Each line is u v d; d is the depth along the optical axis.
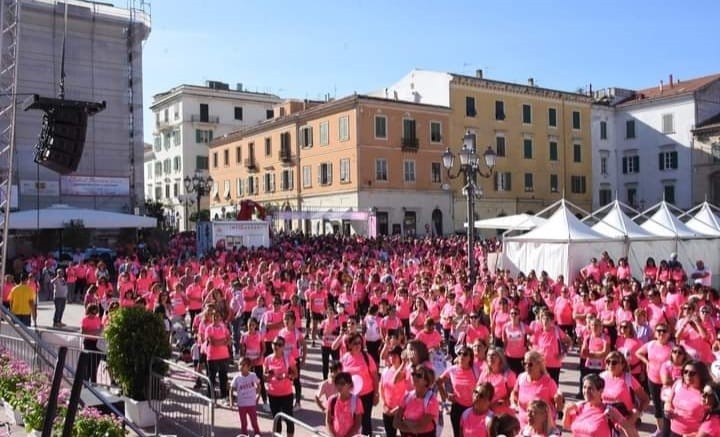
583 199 58.31
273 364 9.12
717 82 56.50
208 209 65.62
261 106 72.75
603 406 6.54
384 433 8.94
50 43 36.69
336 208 48.50
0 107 18.78
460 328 11.55
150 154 75.81
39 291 25.11
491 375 7.69
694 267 24.72
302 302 18.23
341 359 9.07
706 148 53.84
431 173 49.62
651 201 58.00
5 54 21.00
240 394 9.09
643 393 7.39
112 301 13.86
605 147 60.06
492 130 52.78
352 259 25.16
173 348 14.08
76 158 12.09
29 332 10.19
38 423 8.21
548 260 22.27
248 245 31.61
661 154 57.34
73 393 4.25
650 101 58.00
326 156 49.47
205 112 69.19
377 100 47.38
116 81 38.91
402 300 14.48
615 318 11.88
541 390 7.20
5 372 9.91
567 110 57.59
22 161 34.69
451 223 50.34
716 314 11.05
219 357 11.15
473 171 19.61
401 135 48.34
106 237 37.34
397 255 27.00
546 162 56.03
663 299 12.77
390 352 8.10
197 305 16.56
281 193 54.41
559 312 14.04
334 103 48.12
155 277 19.75
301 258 27.09
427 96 52.56
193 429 8.98
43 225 28.08
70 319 20.06
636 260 23.06
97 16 37.94
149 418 9.87
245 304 15.43
